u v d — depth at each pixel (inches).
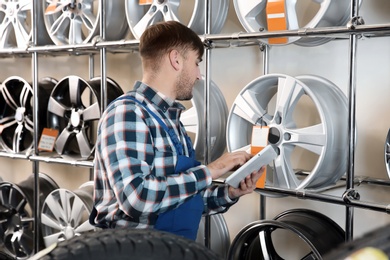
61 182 146.7
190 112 105.2
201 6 99.7
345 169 92.1
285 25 87.5
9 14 133.2
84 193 121.0
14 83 137.0
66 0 119.7
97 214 71.5
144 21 105.8
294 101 88.4
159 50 71.0
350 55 81.2
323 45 102.7
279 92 89.2
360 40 98.3
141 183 64.2
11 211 141.4
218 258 41.1
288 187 90.0
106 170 67.1
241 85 114.7
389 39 95.0
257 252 99.8
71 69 141.6
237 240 90.7
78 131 122.0
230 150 96.3
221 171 72.6
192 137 119.9
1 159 160.2
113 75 134.3
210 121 104.8
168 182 67.0
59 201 127.0
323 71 103.0
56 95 125.9
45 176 143.3
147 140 66.8
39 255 38.7
